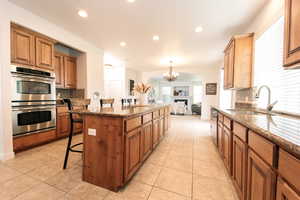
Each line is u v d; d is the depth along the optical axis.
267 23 2.01
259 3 2.02
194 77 8.99
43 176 1.71
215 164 2.12
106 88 6.55
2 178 1.65
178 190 1.52
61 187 1.52
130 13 2.31
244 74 2.51
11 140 2.15
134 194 1.44
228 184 1.63
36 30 2.43
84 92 3.67
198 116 7.97
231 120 1.67
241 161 1.31
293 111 1.57
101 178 1.54
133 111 1.75
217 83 6.18
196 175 1.81
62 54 3.41
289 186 0.66
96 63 3.92
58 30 2.81
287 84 1.69
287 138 0.69
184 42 3.53
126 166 1.53
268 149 0.84
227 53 2.97
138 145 1.81
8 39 2.07
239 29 2.82
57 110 2.95
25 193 1.42
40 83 2.59
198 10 2.21
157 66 6.39
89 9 2.22
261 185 0.92
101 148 1.53
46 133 2.73
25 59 2.36
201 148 2.79
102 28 2.85
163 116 3.24
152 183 1.64
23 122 2.33
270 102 1.93
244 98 2.88
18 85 2.23
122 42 3.58
